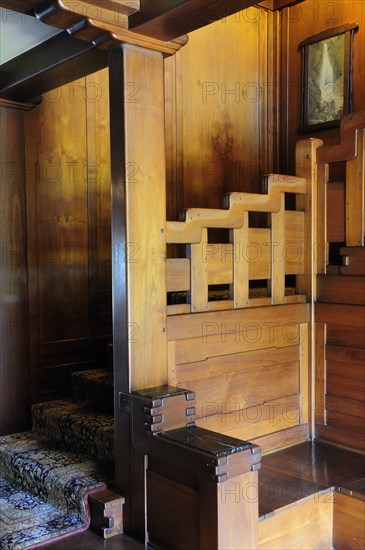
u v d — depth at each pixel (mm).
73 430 3119
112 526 2488
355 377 3160
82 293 3930
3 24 2652
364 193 3086
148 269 2555
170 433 2361
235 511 2115
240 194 2975
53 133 3729
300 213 3340
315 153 3309
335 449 3229
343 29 4137
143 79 2525
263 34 4754
